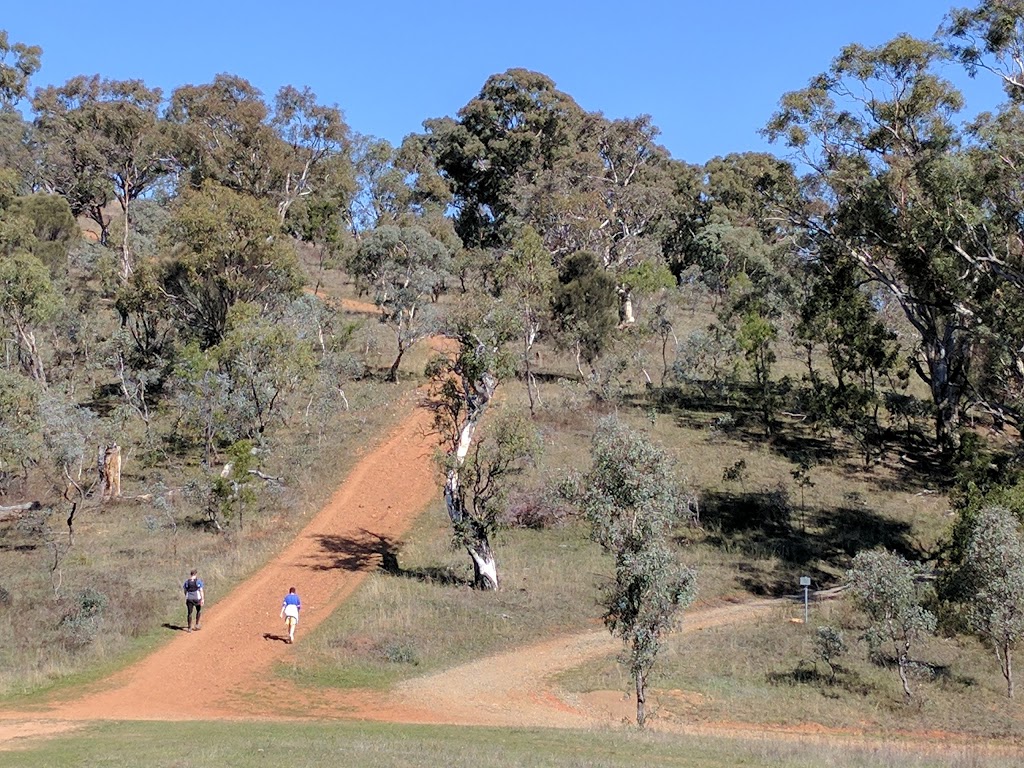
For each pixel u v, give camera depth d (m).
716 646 31.56
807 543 42.72
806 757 18.81
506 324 37.62
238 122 86.94
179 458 51.19
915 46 44.19
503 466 37.00
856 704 27.00
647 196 85.56
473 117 108.62
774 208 49.22
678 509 29.89
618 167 103.12
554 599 35.31
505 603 34.72
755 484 48.69
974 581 29.16
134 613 31.83
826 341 57.44
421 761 16.25
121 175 88.00
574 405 57.44
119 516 43.88
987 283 42.19
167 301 63.12
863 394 52.91
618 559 23.67
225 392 48.41
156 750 17.36
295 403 57.31
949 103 44.69
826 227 48.22
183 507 44.50
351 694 26.27
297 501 45.50
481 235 108.00
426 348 71.50
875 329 53.97
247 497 42.16
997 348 41.53
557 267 72.75
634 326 71.06
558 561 39.47
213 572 36.88
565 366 70.38
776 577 39.28
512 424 37.25
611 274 66.62
